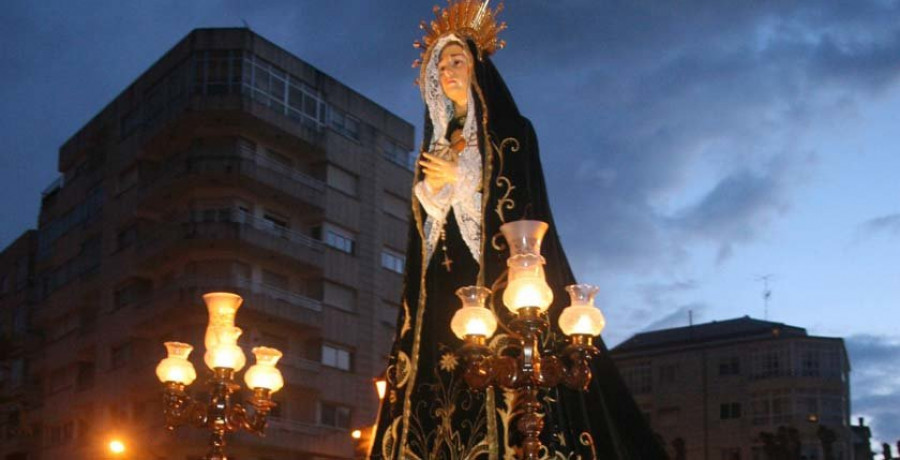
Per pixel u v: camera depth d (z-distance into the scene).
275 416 44.44
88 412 49.56
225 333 9.13
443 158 7.71
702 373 42.38
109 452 45.91
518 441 6.79
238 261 44.72
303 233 47.88
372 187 50.69
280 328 45.66
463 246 7.48
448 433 7.03
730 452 40.72
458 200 7.56
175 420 9.40
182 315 43.75
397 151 52.97
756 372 41.34
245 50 45.97
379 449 7.36
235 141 45.69
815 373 40.72
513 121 7.59
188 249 44.19
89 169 53.50
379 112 52.09
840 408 40.69
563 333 7.22
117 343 47.91
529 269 6.63
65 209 55.62
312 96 48.72
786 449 28.52
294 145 47.50
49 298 55.00
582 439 6.97
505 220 7.30
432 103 8.01
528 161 7.46
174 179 45.25
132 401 46.53
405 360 7.47
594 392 7.24
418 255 7.77
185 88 46.09
